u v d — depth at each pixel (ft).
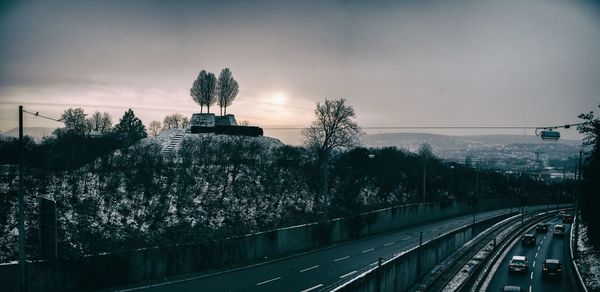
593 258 191.72
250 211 247.70
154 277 138.31
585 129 190.19
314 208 273.33
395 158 415.64
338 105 395.55
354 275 146.30
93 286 125.59
